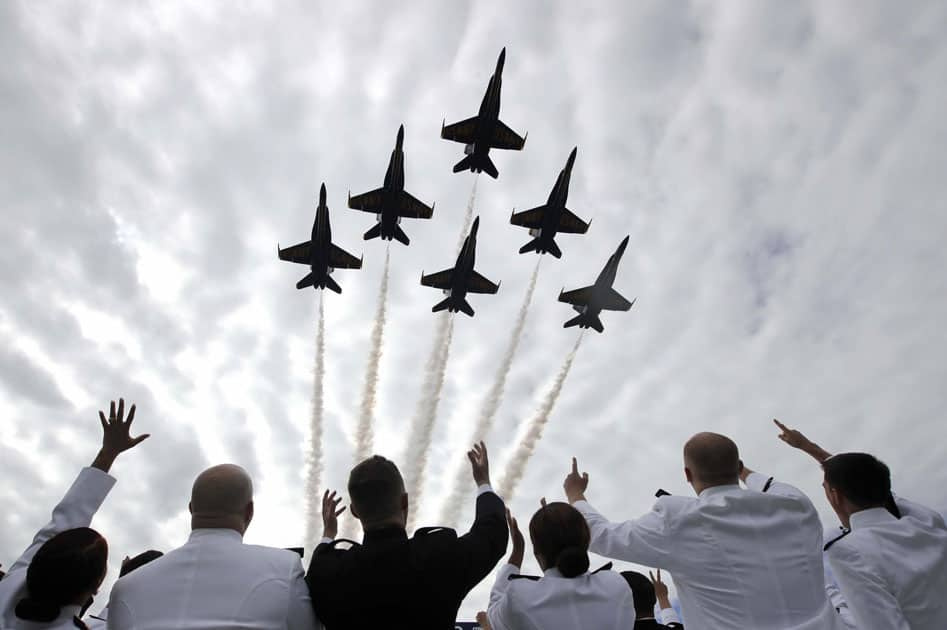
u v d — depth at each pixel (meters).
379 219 35.31
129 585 4.47
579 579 5.15
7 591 4.68
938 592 5.04
